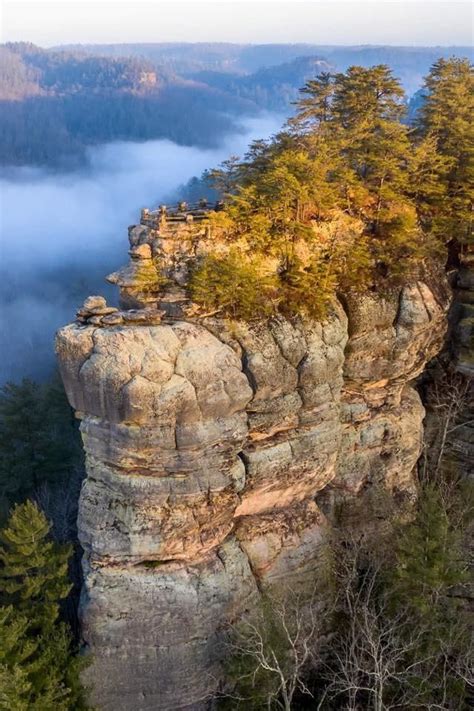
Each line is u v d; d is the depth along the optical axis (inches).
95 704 1337.4
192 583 1331.2
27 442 2049.7
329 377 1445.6
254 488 1419.8
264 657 1273.4
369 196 1598.2
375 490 1627.7
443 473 1804.9
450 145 1685.5
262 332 1370.6
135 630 1316.4
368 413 1610.5
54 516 1878.7
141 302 1368.1
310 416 1438.2
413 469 1791.3
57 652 1250.6
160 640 1326.3
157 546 1302.9
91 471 1327.5
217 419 1290.6
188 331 1291.8
